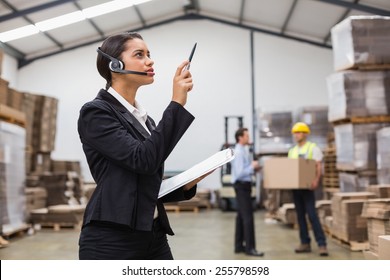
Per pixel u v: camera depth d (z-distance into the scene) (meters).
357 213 5.63
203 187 13.91
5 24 10.39
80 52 14.23
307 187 5.23
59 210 8.38
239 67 14.08
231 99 13.95
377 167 6.03
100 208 1.21
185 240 6.83
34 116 9.52
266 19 13.43
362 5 10.25
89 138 1.24
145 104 13.77
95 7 10.81
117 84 1.39
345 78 6.24
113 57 1.36
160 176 1.33
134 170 1.19
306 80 13.87
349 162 6.36
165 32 14.27
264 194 12.88
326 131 11.25
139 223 1.23
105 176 1.25
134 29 14.13
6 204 6.68
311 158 5.49
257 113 11.95
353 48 6.09
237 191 5.44
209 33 14.23
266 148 11.59
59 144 13.88
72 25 12.77
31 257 5.45
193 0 13.48
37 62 14.22
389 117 6.20
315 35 13.62
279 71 13.96
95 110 1.25
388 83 6.23
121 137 1.21
